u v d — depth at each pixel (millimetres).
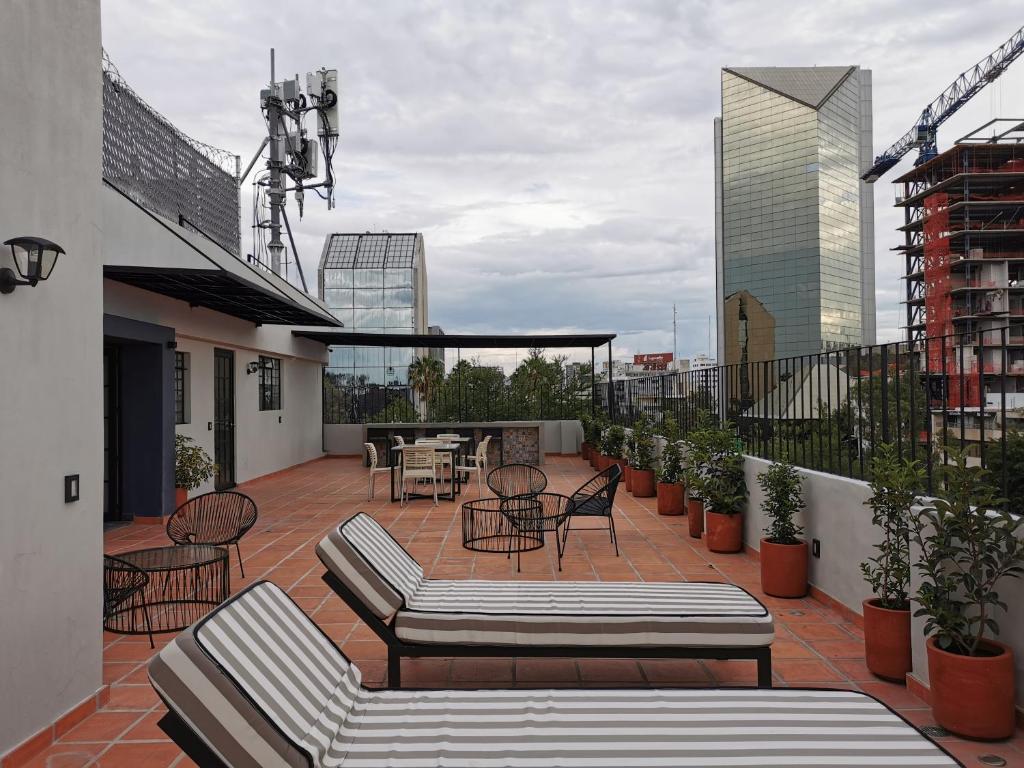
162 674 2182
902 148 98750
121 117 8812
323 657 2805
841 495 5027
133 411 9055
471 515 7477
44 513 3250
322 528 8664
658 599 3924
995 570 3299
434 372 22844
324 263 54094
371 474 11148
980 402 3736
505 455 16516
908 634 3846
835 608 5133
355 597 3666
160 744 3234
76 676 3449
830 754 2289
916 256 81875
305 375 17078
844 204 105125
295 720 2332
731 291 110125
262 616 2707
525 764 2262
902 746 2342
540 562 6719
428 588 4137
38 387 3236
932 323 76750
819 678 3949
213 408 11344
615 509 9883
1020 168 74312
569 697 2754
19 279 3080
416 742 2426
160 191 9883
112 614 4523
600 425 15555
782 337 105188
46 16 3381
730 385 8023
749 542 7023
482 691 2830
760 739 2395
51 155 3393
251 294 9117
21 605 3094
